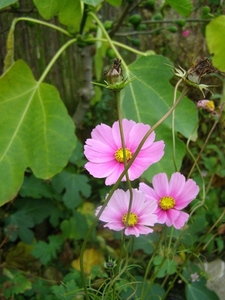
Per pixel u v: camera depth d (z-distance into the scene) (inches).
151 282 12.3
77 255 21.4
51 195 21.6
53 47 24.0
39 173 16.9
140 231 10.1
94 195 24.7
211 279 20.7
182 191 10.9
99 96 24.8
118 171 9.7
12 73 16.9
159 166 16.2
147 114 17.1
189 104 17.2
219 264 21.5
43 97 17.3
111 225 10.2
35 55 23.6
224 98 15.4
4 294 17.8
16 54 23.0
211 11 22.5
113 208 10.4
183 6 16.0
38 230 23.6
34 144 16.9
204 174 24.8
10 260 20.5
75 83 25.2
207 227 22.9
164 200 10.8
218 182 24.1
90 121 26.0
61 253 21.4
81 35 18.7
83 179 21.8
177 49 27.5
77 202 21.4
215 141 26.7
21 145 16.7
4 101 16.8
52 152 17.0
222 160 24.5
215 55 15.6
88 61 22.9
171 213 10.7
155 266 17.8
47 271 20.7
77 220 21.2
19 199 21.5
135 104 17.2
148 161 9.6
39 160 16.9
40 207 21.6
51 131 17.0
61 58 24.4
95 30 21.0
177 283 20.2
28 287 18.3
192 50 27.2
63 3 16.4
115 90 8.5
